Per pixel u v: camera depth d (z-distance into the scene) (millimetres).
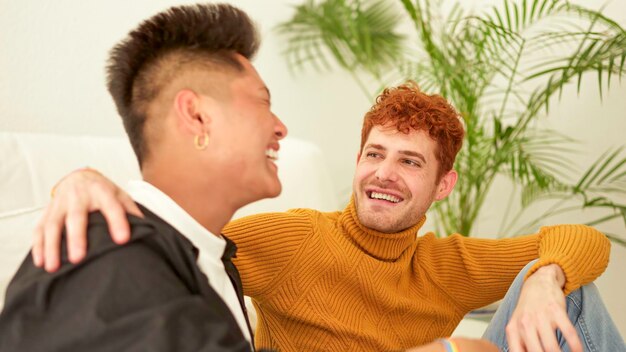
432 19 2750
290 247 1254
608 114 2418
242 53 874
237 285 989
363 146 1391
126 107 848
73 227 664
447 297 1400
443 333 1413
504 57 2689
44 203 1476
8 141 1497
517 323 1044
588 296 1256
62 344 597
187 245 741
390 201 1301
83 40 2023
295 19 2771
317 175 2184
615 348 1256
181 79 815
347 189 3094
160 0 2260
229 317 764
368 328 1293
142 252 671
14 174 1459
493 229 2891
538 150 2684
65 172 1562
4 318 623
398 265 1329
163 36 831
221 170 833
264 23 2662
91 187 723
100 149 1697
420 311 1348
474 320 1911
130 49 839
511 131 2303
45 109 1932
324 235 1305
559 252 1241
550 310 1030
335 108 3004
